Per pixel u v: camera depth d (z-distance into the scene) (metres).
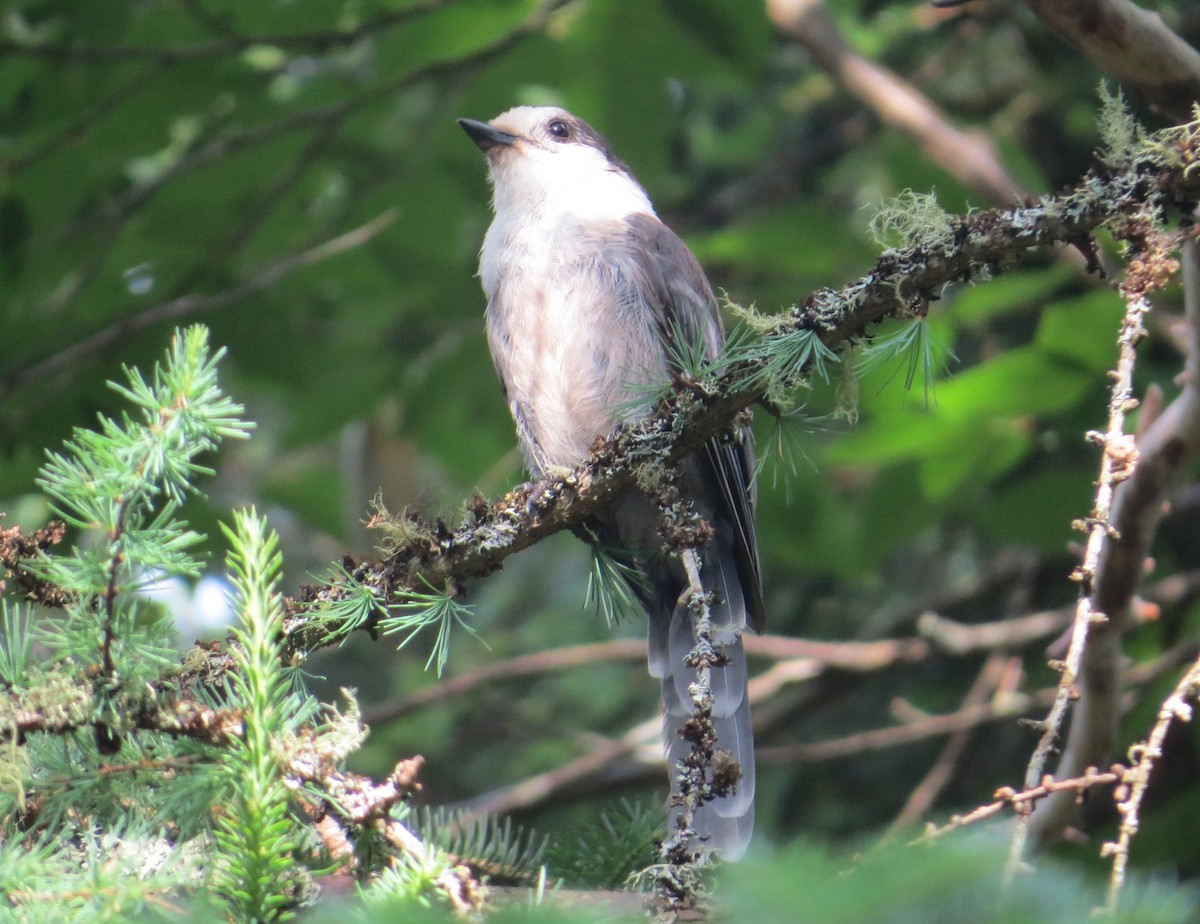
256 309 10.99
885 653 9.96
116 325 10.10
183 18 9.96
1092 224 4.41
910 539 9.88
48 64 9.98
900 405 8.60
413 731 12.07
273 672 3.79
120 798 3.86
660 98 10.88
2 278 10.55
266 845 3.51
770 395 4.94
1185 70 5.91
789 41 11.03
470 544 5.25
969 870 2.37
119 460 3.96
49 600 4.25
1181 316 8.62
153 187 10.13
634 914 3.05
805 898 2.35
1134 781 3.42
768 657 11.63
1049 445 9.09
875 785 11.02
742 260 9.89
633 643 10.57
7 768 3.72
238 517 3.94
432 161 10.88
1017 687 10.28
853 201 12.09
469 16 10.33
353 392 11.42
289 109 10.67
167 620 4.06
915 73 12.37
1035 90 11.26
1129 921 2.39
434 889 3.62
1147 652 9.45
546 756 12.41
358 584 5.04
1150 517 6.52
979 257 4.56
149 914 3.39
